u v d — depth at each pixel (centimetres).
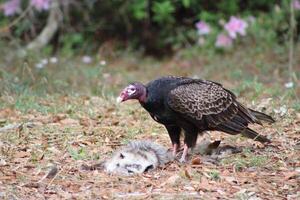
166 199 852
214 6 2333
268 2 2308
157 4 2266
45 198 870
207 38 2175
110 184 917
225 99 1033
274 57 1988
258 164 991
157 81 1011
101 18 2367
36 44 2144
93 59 2173
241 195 866
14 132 1176
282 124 1206
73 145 1104
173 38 2288
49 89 1565
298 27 2159
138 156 972
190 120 1007
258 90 1438
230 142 1119
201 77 1883
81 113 1320
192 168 971
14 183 920
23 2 2262
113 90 1639
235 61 2020
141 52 2275
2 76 1623
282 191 892
